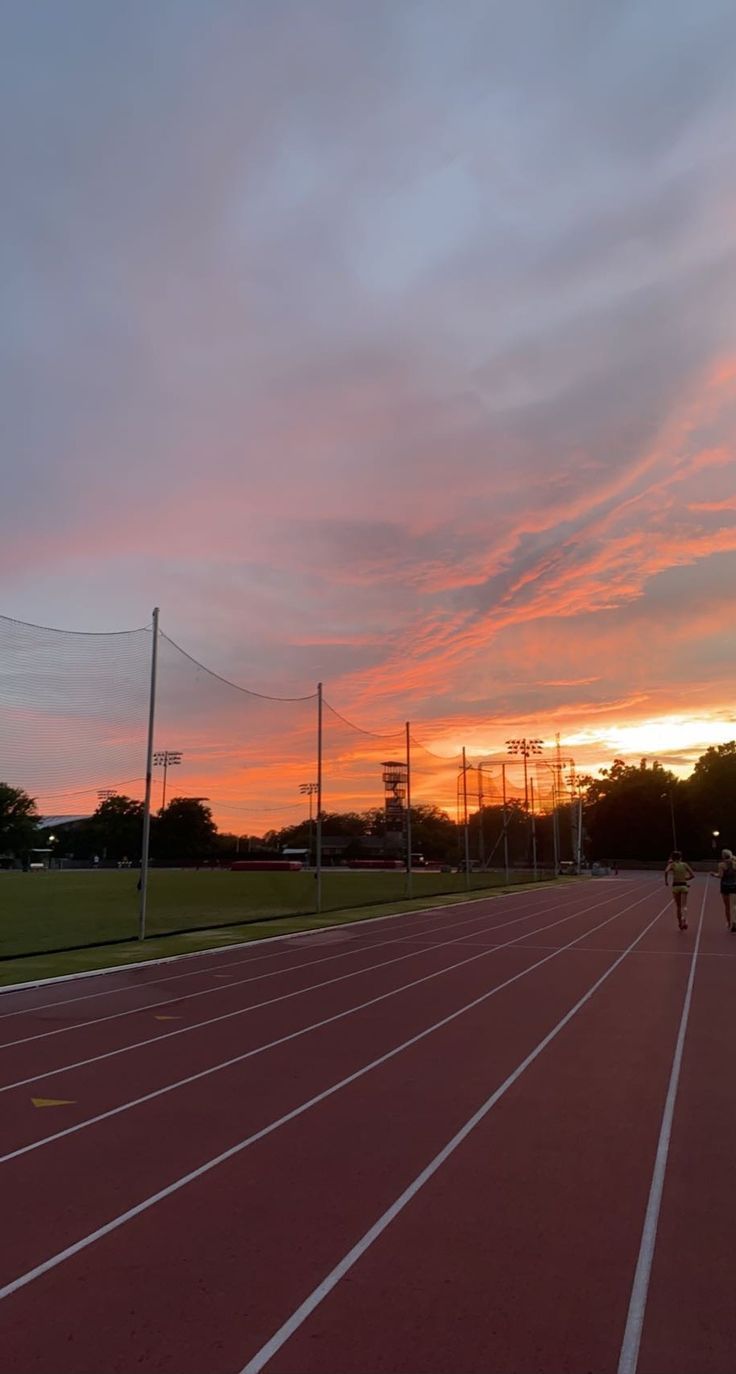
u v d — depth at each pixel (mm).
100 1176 5883
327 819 112375
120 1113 7277
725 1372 3658
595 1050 9445
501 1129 6812
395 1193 5559
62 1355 3809
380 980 14602
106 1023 11078
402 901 36906
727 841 104188
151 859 100562
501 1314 4098
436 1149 6367
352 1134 6711
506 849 54906
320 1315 4109
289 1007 12117
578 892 46344
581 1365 3701
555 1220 5141
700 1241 4855
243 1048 9609
